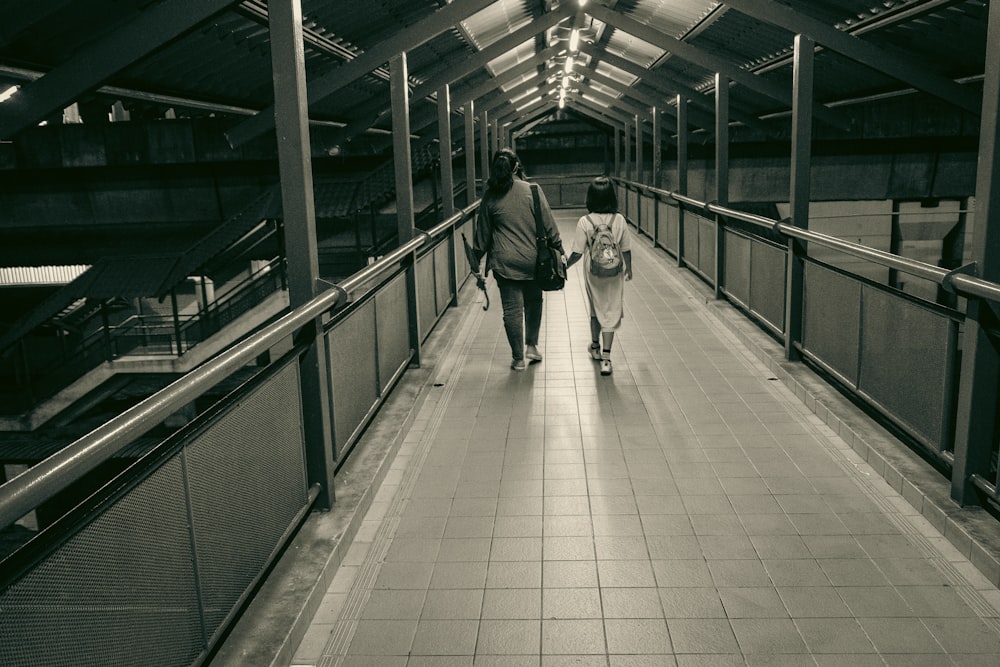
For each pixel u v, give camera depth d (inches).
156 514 78.0
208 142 658.8
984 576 116.5
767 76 526.9
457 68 368.5
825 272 200.2
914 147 721.0
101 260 634.2
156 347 695.7
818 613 108.7
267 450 113.0
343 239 805.2
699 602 112.4
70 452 62.4
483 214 228.7
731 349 254.4
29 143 658.2
